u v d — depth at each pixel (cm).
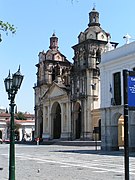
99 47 6869
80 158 3122
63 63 8581
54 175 1872
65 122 7481
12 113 1494
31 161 2875
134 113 3953
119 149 4684
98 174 1902
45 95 8350
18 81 1502
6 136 11169
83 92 6788
